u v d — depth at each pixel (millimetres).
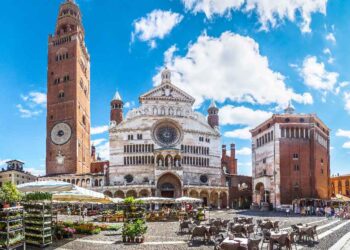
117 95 140000
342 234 45938
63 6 144250
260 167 123188
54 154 131750
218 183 135000
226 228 48375
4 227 28000
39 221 35250
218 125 143125
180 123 132500
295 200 104438
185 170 129250
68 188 37094
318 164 114188
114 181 126938
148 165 127062
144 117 131125
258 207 122188
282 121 112562
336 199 112188
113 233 47375
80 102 139250
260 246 35438
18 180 151000
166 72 137125
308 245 36594
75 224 47531
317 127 115875
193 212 74375
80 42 142875
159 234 46625
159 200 75188
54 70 138750
